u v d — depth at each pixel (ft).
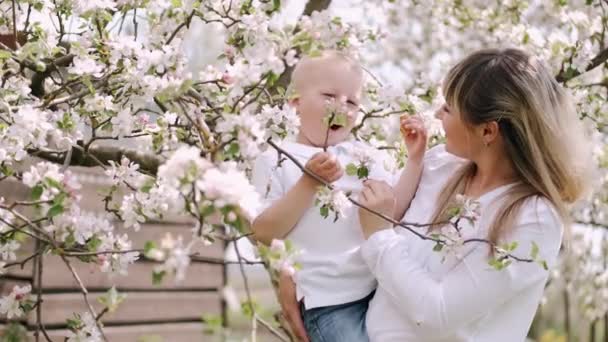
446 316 5.70
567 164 6.22
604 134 11.91
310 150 6.80
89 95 6.93
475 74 6.26
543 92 6.22
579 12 9.57
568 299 15.49
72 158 8.29
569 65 8.91
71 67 6.75
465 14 11.21
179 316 14.08
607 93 10.76
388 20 13.96
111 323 13.14
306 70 6.92
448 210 5.93
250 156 5.24
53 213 5.53
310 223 6.47
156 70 6.22
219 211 4.61
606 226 12.82
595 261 14.48
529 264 5.76
